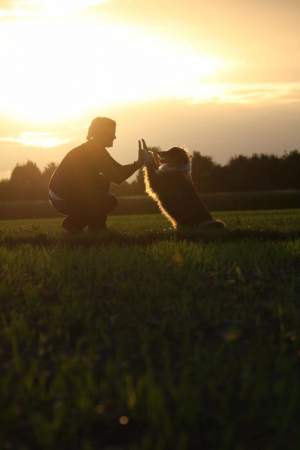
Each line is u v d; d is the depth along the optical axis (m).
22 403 4.62
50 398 4.70
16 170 67.75
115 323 6.55
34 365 5.21
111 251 10.42
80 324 6.53
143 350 5.69
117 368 5.34
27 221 32.12
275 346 5.80
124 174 13.07
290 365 5.11
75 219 13.32
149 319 6.69
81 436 4.20
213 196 48.94
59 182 13.14
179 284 8.19
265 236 13.19
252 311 7.00
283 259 9.90
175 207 14.52
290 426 4.18
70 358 5.53
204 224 14.00
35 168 67.94
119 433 4.23
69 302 7.32
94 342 5.98
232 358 5.50
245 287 8.02
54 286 8.17
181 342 6.02
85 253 10.39
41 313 7.00
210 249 10.64
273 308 7.04
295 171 69.06
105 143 13.05
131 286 7.89
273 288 8.09
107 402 4.60
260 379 4.81
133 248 10.97
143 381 4.78
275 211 36.06
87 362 5.42
